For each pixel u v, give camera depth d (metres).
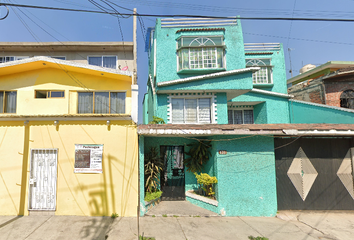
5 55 12.23
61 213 6.83
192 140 8.81
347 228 6.57
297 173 8.16
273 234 6.02
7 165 6.92
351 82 12.40
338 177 8.31
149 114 14.05
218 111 10.45
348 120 10.05
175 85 10.01
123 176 7.07
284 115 12.77
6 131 7.05
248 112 13.81
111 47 12.26
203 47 10.55
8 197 6.82
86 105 8.02
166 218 6.92
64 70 7.96
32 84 7.86
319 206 8.09
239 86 10.16
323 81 12.75
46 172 7.04
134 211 6.97
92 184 6.97
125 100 8.12
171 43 10.83
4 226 5.93
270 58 13.32
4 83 7.79
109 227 6.06
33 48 12.12
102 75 7.97
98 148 7.11
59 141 7.08
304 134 7.46
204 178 7.61
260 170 7.69
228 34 10.93
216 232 6.01
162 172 8.88
